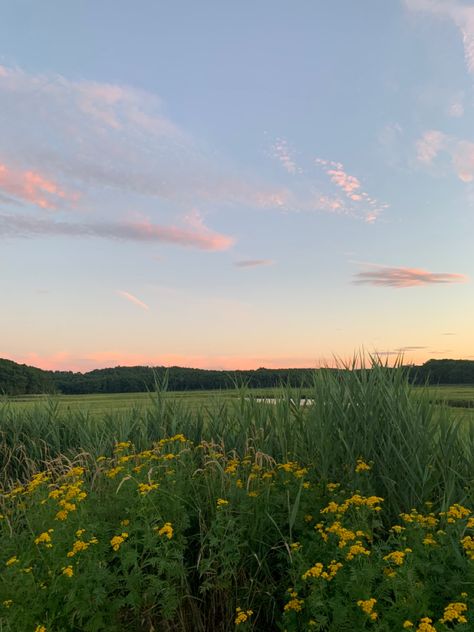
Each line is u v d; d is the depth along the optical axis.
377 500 4.57
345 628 3.57
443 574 3.97
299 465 6.30
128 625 4.33
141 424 8.61
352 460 5.77
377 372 6.88
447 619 3.23
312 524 5.08
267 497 5.12
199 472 5.96
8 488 7.86
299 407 6.95
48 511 4.97
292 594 4.02
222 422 7.71
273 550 4.95
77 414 9.92
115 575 4.15
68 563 4.12
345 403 6.48
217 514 4.64
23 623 3.82
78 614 3.96
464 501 5.45
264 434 7.03
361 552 3.83
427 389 6.88
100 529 4.60
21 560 4.37
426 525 4.44
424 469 5.63
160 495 4.93
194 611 4.48
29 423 9.70
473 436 6.41
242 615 4.11
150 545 4.20
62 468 7.22
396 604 3.52
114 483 5.51
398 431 5.86
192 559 4.94
